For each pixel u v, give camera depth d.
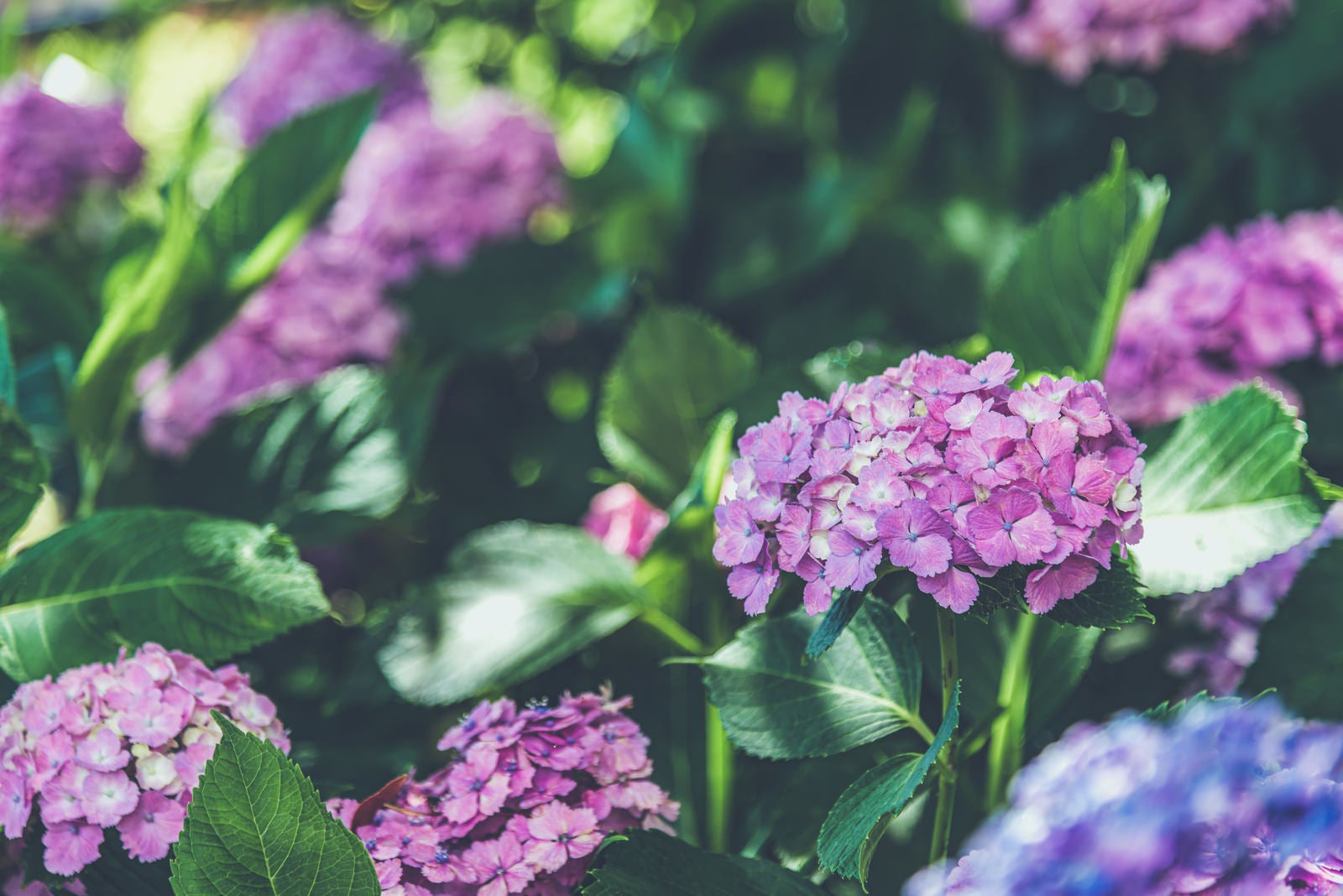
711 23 2.13
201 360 1.80
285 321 1.81
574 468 1.87
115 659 1.50
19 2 2.45
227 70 3.11
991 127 2.05
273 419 1.71
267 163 1.69
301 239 1.84
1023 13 1.82
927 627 1.54
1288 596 1.49
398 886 1.40
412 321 1.88
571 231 1.95
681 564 1.57
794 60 2.22
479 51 2.51
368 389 1.70
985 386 1.36
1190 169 1.89
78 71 2.48
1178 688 1.58
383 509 1.67
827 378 1.58
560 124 2.51
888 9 2.04
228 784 1.37
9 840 1.45
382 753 1.57
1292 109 1.84
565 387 2.08
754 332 1.98
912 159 2.04
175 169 1.79
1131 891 1.26
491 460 1.95
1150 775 1.28
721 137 2.15
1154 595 1.46
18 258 1.73
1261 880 1.28
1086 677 1.60
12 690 1.50
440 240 1.88
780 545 1.36
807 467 1.36
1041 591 1.34
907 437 1.35
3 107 1.97
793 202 1.96
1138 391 1.60
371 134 1.92
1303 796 1.29
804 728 1.43
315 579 1.50
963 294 1.87
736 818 1.57
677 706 1.60
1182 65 1.86
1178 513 1.48
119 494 1.80
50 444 1.79
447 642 1.57
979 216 1.90
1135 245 1.54
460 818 1.41
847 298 1.91
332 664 1.78
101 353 1.66
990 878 1.29
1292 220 1.67
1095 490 1.34
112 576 1.51
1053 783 1.30
